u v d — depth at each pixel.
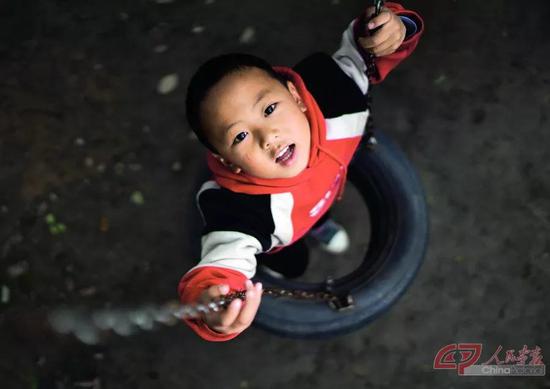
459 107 3.29
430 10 3.46
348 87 2.02
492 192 3.14
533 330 2.94
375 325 2.99
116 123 3.38
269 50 3.47
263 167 1.72
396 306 3.01
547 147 3.20
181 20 3.58
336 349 2.97
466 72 3.34
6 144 3.37
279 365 2.96
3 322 3.04
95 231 3.18
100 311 3.04
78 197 3.24
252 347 2.99
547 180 3.14
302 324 2.56
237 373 2.97
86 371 2.98
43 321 3.03
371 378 2.93
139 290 3.08
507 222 3.09
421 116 3.28
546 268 3.01
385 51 1.89
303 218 2.01
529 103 3.28
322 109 1.99
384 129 3.27
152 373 2.98
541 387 2.87
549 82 3.31
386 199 2.69
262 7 3.56
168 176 3.26
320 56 2.07
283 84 1.78
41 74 3.52
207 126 1.72
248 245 1.78
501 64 3.35
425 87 3.32
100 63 3.52
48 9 3.66
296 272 2.69
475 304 2.99
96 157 3.31
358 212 3.14
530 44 3.38
